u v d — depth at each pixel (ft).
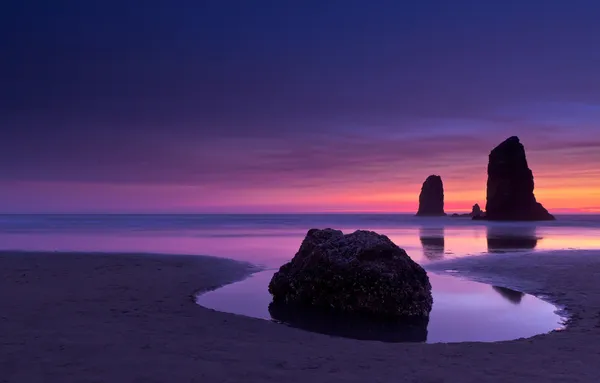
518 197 335.67
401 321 36.81
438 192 538.47
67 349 26.07
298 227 224.33
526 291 47.42
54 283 49.37
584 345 27.96
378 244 41.98
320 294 41.75
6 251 84.17
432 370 23.34
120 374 22.15
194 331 31.12
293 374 22.57
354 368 23.62
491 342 29.55
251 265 67.62
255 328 32.73
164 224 276.00
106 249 92.58
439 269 63.36
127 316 35.04
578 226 234.38
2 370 22.52
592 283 49.39
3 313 35.22
